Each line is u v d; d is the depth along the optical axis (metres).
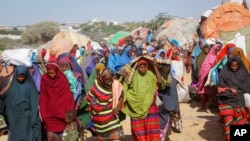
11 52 16.11
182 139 8.30
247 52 14.41
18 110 6.52
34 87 6.75
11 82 6.66
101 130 6.60
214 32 22.62
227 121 7.16
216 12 22.75
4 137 8.99
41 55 12.10
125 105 6.81
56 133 6.70
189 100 12.22
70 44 24.47
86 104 7.33
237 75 7.27
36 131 6.66
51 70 6.53
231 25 22.58
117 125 6.62
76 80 7.81
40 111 6.70
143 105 6.68
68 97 6.74
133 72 6.74
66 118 6.53
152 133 6.77
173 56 11.56
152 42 22.80
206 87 10.95
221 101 7.30
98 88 6.55
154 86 6.78
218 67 9.15
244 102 7.18
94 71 8.00
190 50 17.06
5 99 6.68
